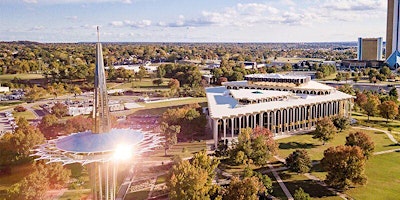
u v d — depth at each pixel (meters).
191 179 91.00
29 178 93.12
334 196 99.31
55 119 165.50
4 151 117.75
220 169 119.44
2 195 100.69
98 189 66.94
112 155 63.97
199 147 144.25
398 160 126.88
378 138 154.38
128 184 110.44
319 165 122.00
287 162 115.94
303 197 90.88
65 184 109.06
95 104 67.31
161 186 107.94
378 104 187.88
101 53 66.25
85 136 68.12
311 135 161.12
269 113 159.38
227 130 161.50
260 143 120.06
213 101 176.62
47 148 68.31
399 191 102.06
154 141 71.81
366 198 98.06
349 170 100.81
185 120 158.25
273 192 101.94
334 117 168.88
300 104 168.25
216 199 89.94
